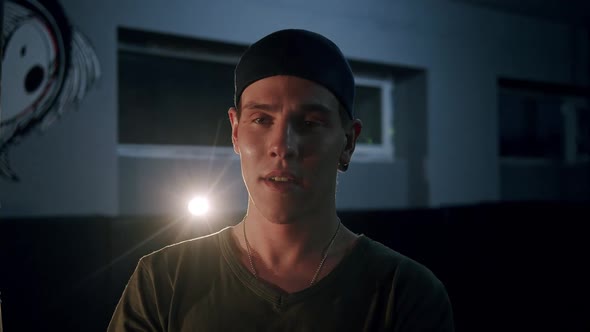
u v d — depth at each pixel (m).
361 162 3.52
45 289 2.01
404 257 0.85
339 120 0.79
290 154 0.73
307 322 0.74
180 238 2.14
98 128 2.57
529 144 4.59
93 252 2.07
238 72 0.79
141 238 2.11
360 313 0.75
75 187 2.51
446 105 3.67
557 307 2.96
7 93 2.33
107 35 2.60
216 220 2.16
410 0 3.53
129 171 2.74
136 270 0.84
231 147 3.16
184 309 0.77
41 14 2.41
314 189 0.75
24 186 2.40
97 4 2.57
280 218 0.75
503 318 2.84
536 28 4.12
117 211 2.63
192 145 3.05
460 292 2.76
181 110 3.02
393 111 3.79
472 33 3.80
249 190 0.77
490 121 3.87
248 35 2.97
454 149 3.69
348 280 0.77
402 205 3.68
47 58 2.44
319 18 3.18
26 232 2.01
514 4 3.79
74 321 2.03
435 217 2.74
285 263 0.79
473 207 2.90
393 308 0.77
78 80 2.52
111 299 2.07
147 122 2.92
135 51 2.85
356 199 3.48
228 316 0.75
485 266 2.84
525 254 2.95
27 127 2.39
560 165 4.72
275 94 0.74
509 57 3.99
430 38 3.61
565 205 3.10
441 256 2.73
